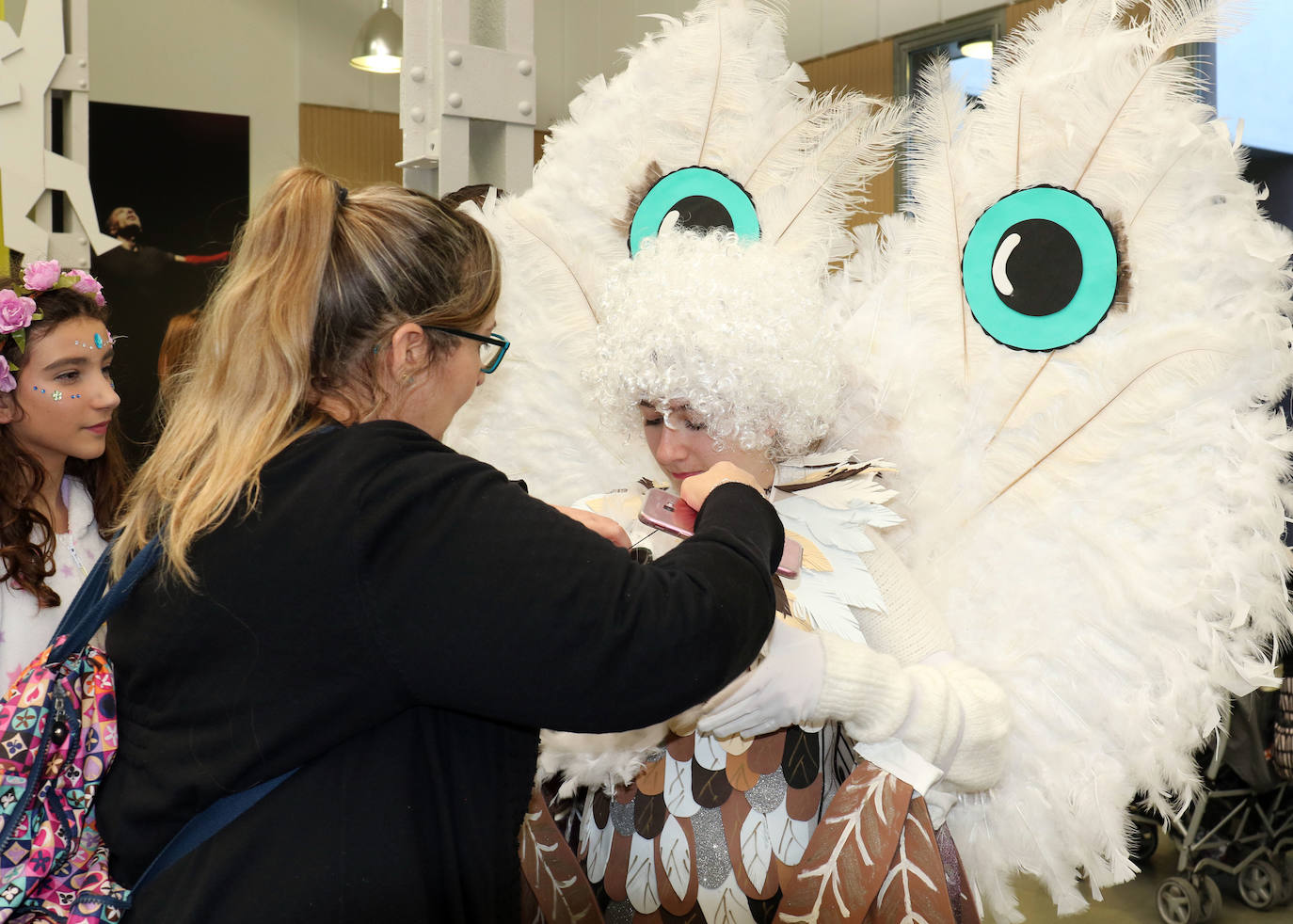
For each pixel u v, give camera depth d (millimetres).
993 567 1219
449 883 773
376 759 750
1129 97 1131
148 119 5672
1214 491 1099
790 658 1031
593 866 1240
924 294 1271
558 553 711
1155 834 3600
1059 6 1216
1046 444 1189
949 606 1243
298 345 787
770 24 1415
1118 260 1144
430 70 1769
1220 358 1085
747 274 1090
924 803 1057
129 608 804
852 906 1040
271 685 724
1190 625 1098
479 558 705
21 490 1503
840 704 1023
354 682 714
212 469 775
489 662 694
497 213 1492
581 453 1495
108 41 5609
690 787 1179
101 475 1645
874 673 1038
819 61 4676
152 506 831
